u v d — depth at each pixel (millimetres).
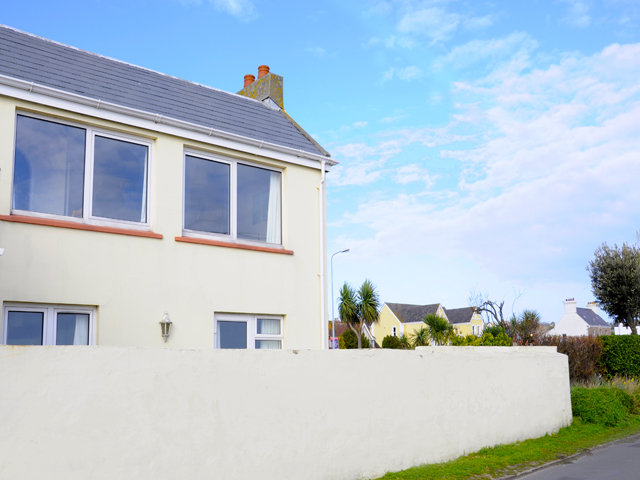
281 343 10312
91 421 4992
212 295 9359
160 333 8688
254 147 10328
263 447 6156
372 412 7375
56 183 8203
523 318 22062
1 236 7406
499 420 9547
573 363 16250
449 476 7441
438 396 8406
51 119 8273
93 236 8219
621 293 25672
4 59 8492
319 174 11438
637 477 7535
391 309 75438
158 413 5402
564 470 8055
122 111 8719
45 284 7676
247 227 10320
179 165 9406
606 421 11531
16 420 4617
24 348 4734
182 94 10922
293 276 10578
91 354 5070
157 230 8938
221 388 5895
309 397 6676
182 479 5484
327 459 6754
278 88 13539
